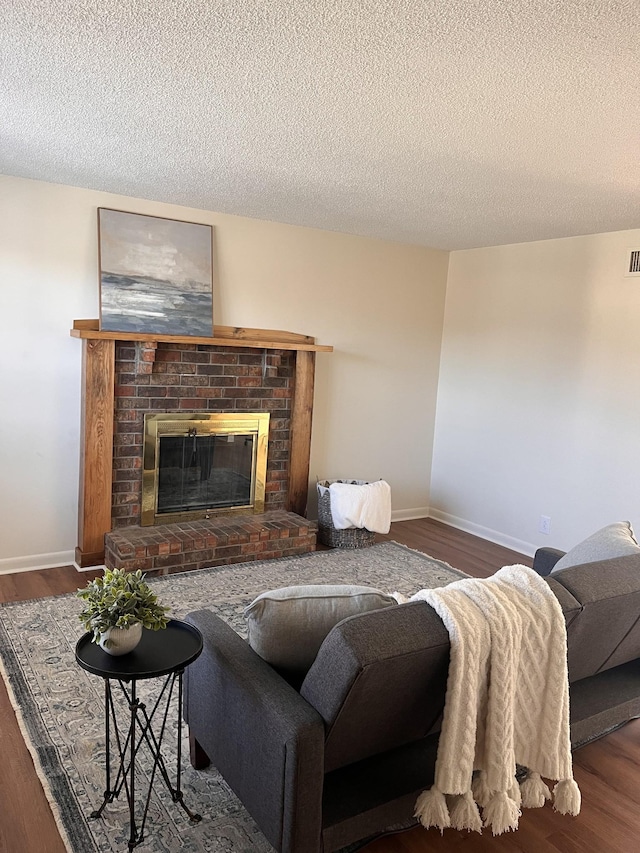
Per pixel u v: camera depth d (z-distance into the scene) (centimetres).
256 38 182
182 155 308
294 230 473
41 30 182
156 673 171
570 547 464
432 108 228
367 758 195
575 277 454
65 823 197
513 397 503
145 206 412
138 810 205
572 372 459
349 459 530
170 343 424
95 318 405
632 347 421
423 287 549
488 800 179
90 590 182
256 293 463
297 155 297
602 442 441
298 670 191
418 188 345
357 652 155
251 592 382
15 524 397
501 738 177
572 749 252
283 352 476
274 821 167
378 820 179
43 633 318
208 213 436
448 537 521
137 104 241
